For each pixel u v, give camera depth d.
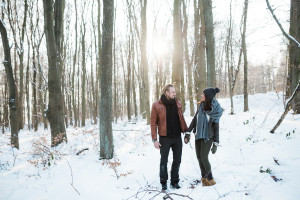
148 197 2.83
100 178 3.64
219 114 3.05
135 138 7.02
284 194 2.40
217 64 24.27
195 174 3.58
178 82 7.45
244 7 10.90
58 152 5.20
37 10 14.88
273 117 7.37
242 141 4.79
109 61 4.71
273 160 3.46
